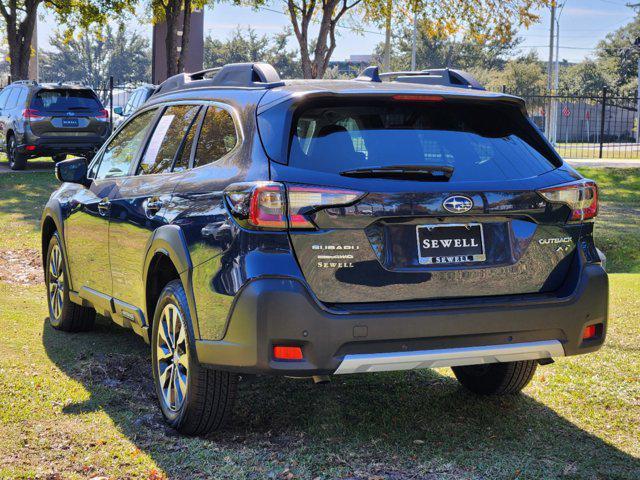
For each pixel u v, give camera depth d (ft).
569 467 12.31
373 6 88.22
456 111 13.04
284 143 11.94
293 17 83.35
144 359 18.02
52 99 63.05
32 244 34.73
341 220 11.52
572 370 17.38
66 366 17.26
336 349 11.48
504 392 15.53
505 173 12.51
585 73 313.73
